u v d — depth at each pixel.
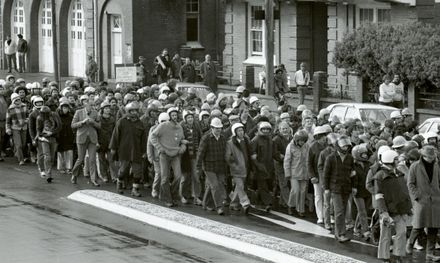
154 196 25.48
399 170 19.92
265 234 21.44
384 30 38.41
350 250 20.14
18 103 30.53
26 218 22.69
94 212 23.61
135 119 25.75
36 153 31.08
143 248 19.88
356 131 23.72
